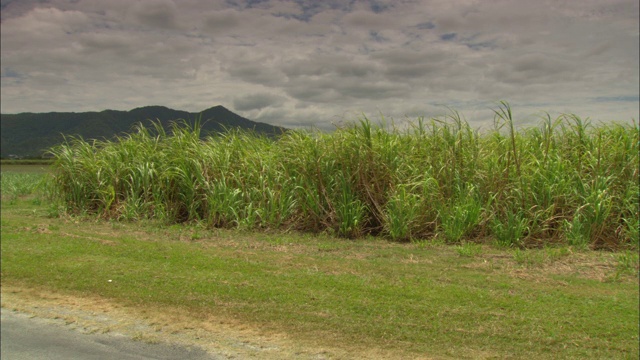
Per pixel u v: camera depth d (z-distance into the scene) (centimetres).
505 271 670
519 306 538
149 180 1094
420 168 934
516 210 855
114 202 1121
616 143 887
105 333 486
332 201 924
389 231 876
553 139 958
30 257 727
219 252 773
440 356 432
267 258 735
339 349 445
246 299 561
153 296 573
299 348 447
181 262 707
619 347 446
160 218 1039
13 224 1003
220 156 1053
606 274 654
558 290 591
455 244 827
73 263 698
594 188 836
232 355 436
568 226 818
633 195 836
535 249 791
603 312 523
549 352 439
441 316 513
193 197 1041
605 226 815
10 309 547
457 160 905
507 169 856
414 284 612
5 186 1936
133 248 786
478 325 492
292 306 540
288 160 991
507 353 437
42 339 475
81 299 571
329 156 950
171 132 1152
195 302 555
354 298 562
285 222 963
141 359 433
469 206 841
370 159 919
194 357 435
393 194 901
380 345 452
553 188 844
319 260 726
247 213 971
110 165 1134
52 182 1188
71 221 1068
